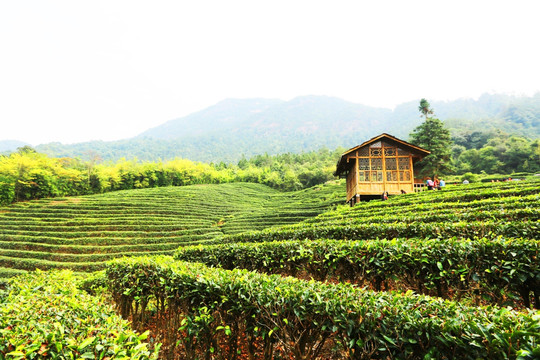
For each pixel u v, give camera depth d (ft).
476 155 241.76
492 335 9.36
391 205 61.82
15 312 13.60
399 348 11.00
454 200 54.39
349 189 99.66
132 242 101.60
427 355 10.20
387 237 34.58
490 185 68.39
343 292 14.15
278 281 17.31
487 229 28.09
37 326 11.17
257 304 15.39
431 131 144.66
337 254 25.62
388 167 85.61
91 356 10.16
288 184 267.80
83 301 17.29
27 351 9.52
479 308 11.44
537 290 17.51
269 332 14.76
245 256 33.63
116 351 10.39
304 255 27.55
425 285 20.67
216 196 195.93
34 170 166.81
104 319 13.69
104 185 213.46
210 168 307.17
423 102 156.66
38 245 97.35
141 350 11.17
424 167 144.77
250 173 303.48
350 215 58.03
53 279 28.43
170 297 21.04
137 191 198.08
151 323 27.09
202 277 18.93
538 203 38.11
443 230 30.48
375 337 11.41
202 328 17.81
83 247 95.71
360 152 86.69
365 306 12.25
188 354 18.81
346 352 12.75
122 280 27.66
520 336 8.89
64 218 123.85
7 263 85.40
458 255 19.89
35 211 134.10
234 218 135.23
